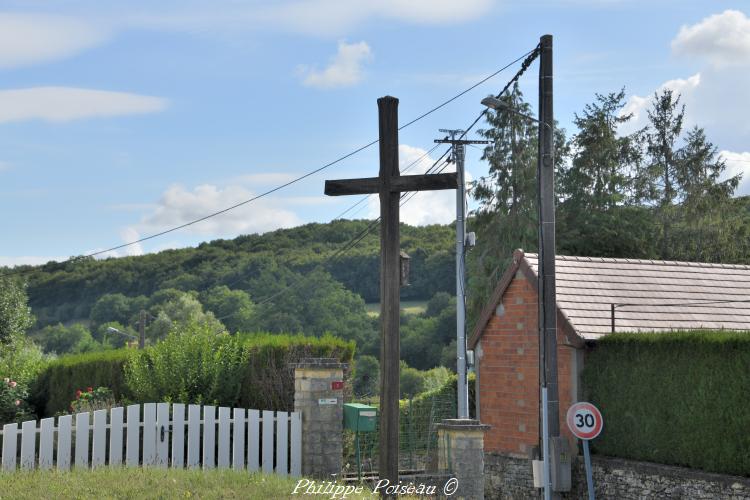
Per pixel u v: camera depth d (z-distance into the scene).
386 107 15.59
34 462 16.36
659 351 20.17
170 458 17.56
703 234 53.59
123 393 23.36
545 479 18.36
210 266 99.31
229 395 20.31
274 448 18.06
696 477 18.73
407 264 16.92
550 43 19.08
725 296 26.50
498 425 25.41
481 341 26.30
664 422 19.92
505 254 49.06
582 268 25.45
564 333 22.64
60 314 100.38
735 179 53.91
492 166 51.12
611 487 21.00
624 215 50.62
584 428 18.11
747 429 17.88
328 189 15.66
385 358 15.30
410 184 15.32
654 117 55.69
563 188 52.03
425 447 24.16
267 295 85.62
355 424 17.97
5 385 25.70
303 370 18.06
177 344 20.98
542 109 19.06
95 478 14.78
